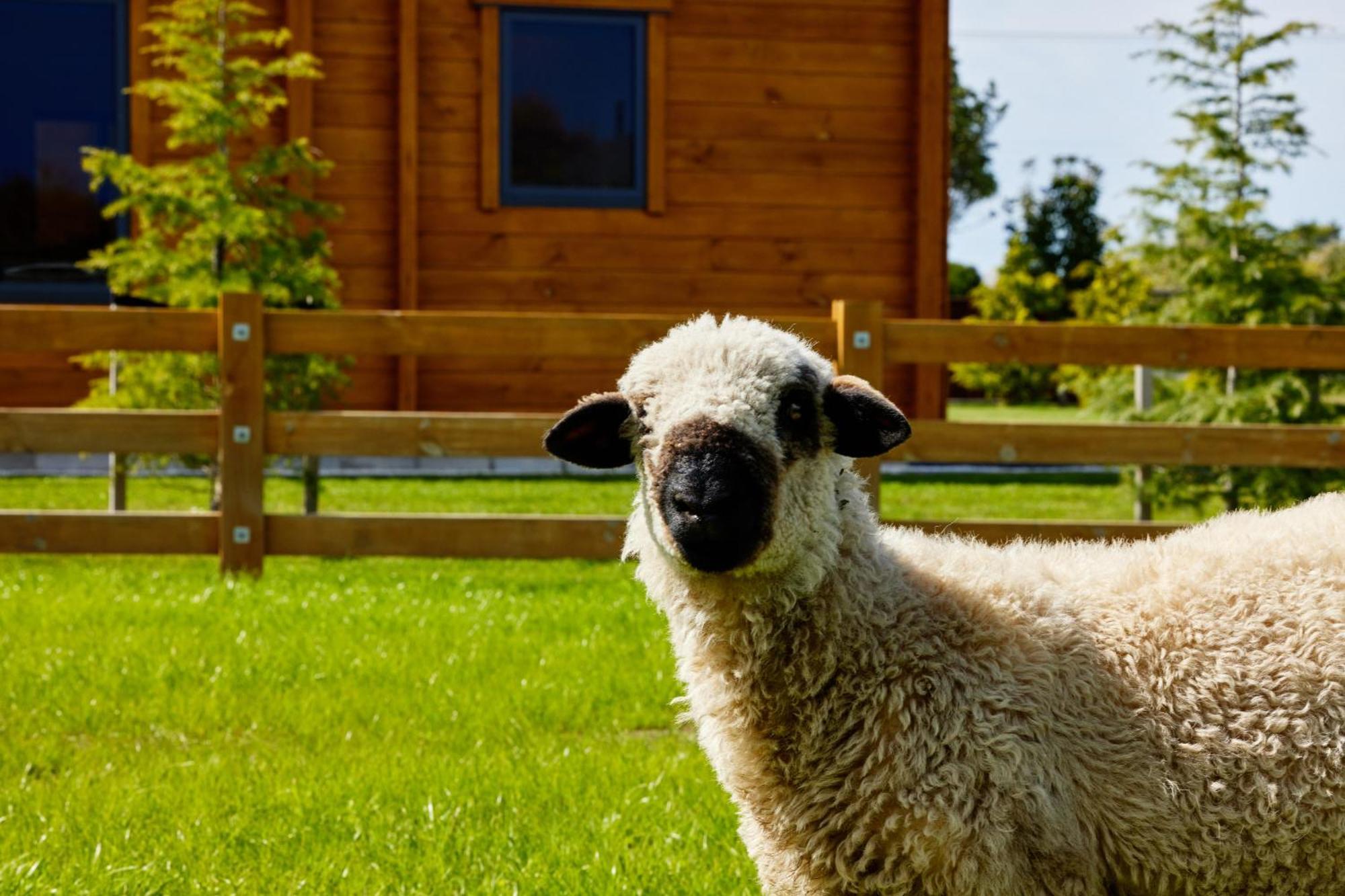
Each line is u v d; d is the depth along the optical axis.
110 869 3.82
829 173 13.60
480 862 4.00
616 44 13.34
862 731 3.07
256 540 8.05
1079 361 8.03
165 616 6.91
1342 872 2.92
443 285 13.22
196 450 8.09
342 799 4.46
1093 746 2.99
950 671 3.06
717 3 13.38
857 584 3.21
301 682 5.85
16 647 6.21
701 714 3.36
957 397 35.62
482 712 5.41
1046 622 3.17
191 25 10.24
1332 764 2.89
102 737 5.25
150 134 12.95
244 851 4.07
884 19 13.59
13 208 13.23
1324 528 3.25
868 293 13.70
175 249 12.23
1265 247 10.73
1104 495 12.59
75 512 8.06
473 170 13.21
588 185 13.44
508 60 13.17
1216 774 2.94
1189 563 3.25
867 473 7.87
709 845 4.11
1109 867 3.02
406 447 8.08
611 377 13.35
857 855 3.05
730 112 13.47
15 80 13.12
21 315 7.99
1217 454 8.05
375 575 8.55
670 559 3.25
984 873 2.91
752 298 13.56
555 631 6.75
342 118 13.07
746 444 3.07
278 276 10.15
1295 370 9.15
